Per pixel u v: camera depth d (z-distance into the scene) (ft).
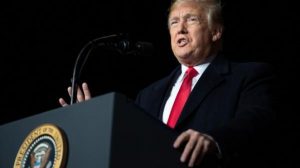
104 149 4.39
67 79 16.33
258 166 6.49
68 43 16.33
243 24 15.89
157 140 4.75
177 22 8.34
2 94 16.02
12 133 5.36
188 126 6.80
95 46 6.84
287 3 15.44
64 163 4.58
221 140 5.22
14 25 15.92
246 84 7.04
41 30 16.11
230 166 6.11
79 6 16.15
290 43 15.49
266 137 5.82
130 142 4.53
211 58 8.18
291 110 15.03
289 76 15.38
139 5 16.38
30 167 4.81
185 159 4.83
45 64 16.29
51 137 4.78
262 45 15.78
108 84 16.89
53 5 15.97
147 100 7.84
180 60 8.19
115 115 4.48
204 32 8.14
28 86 16.29
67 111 4.88
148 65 16.89
